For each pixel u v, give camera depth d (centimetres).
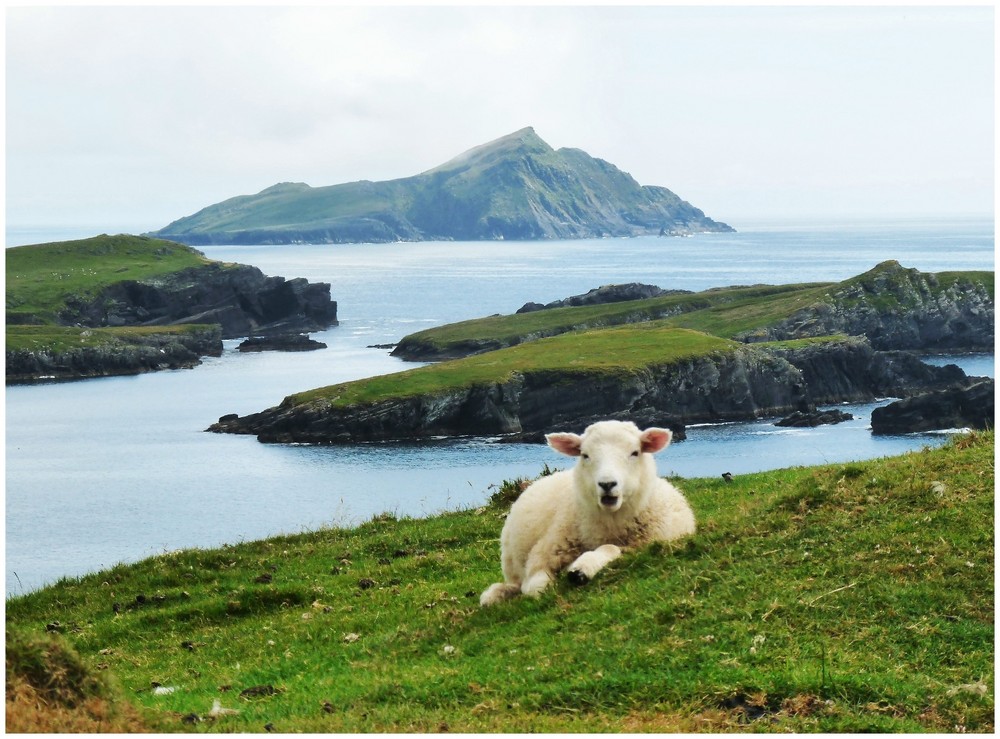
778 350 13675
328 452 10794
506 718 973
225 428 11975
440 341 17988
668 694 998
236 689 1255
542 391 12150
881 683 988
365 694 1094
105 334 18062
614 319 19262
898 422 11019
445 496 8438
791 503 1436
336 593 1778
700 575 1232
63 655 1012
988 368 15838
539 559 1371
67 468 10169
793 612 1132
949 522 1282
